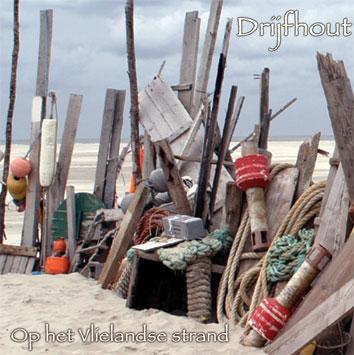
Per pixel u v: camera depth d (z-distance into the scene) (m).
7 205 16.59
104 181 16.22
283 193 10.94
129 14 14.58
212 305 11.21
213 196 12.57
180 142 14.70
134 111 14.74
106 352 9.45
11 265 15.01
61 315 11.10
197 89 15.93
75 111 16.09
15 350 9.59
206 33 15.97
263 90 14.28
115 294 12.34
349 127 9.55
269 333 9.32
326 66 9.56
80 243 15.13
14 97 16.25
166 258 10.77
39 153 15.91
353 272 8.73
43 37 16.19
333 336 9.08
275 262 10.20
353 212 9.33
